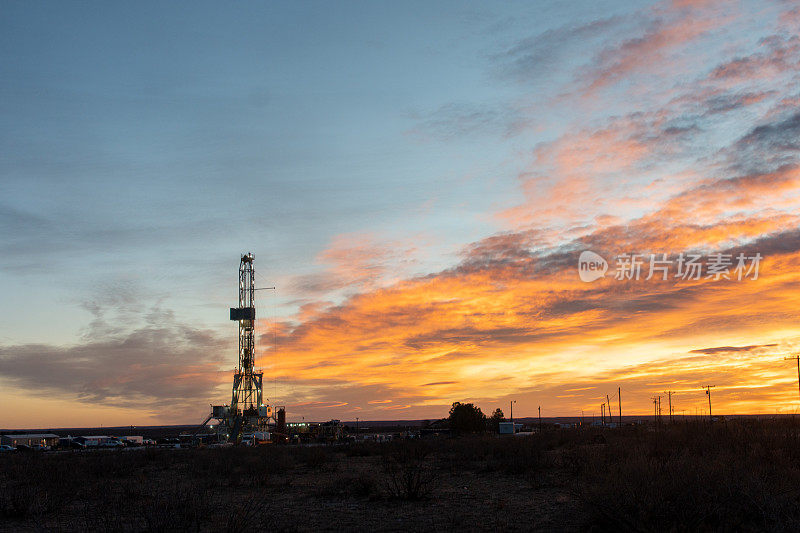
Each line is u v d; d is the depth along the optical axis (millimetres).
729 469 15266
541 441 51688
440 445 56938
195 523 16250
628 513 13289
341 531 15695
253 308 113438
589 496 14391
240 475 32188
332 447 70312
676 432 37906
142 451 64312
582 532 14242
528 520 16406
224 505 20547
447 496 22031
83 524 17094
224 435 107250
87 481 28547
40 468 34531
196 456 51406
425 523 16578
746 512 13281
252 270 115312
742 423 40562
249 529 16031
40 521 17109
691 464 15578
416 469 30734
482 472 30656
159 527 15062
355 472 33875
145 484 27969
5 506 19250
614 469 17266
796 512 12977
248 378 112062
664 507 12930
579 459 28375
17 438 102938
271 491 24766
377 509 19453
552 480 25125
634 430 65188
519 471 29375
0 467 41438
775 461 20641
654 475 14438
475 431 123750
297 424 120125
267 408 111312
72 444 101562
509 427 113938
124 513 17750
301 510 19516
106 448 98062
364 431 169000
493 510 18453
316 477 31234
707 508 12914
